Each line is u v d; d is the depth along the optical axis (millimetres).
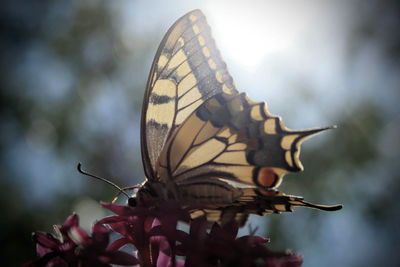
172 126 282
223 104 279
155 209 261
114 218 262
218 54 287
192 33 284
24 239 337
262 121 277
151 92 279
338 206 274
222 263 256
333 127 271
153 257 263
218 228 260
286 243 337
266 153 276
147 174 279
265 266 253
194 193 278
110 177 353
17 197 344
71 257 256
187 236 258
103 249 254
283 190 348
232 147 279
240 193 276
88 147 356
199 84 284
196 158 279
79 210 335
